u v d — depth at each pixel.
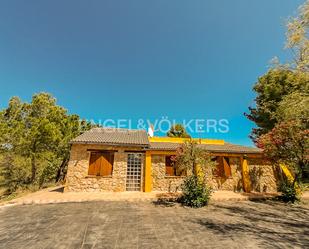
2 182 17.25
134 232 6.61
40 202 10.62
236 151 14.91
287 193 12.05
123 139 15.12
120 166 13.75
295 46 7.49
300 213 9.41
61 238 6.07
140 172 14.11
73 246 5.52
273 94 17.86
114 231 6.68
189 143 11.82
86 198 11.29
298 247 5.50
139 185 13.84
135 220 7.91
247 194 13.37
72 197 11.48
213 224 7.54
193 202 10.49
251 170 15.14
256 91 21.03
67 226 7.16
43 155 17.00
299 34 7.19
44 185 18.17
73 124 21.20
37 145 17.06
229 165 15.05
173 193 13.06
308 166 11.62
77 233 6.48
